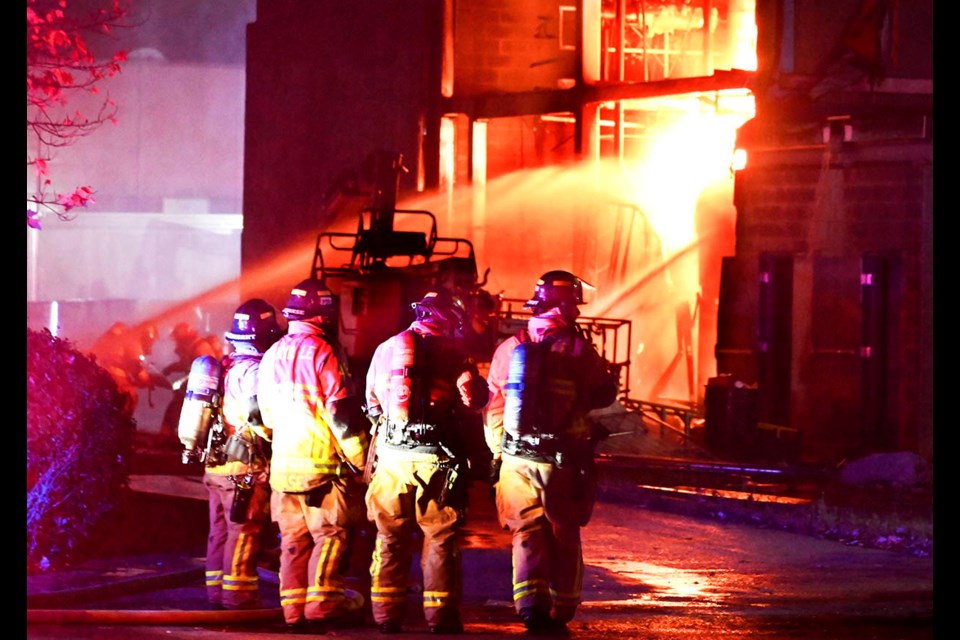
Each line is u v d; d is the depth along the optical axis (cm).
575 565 1678
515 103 6581
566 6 6919
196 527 2336
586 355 1686
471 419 2842
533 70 6912
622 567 2448
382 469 1619
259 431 1728
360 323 4069
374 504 1616
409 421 1603
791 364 4675
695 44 7175
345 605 1664
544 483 1647
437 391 1614
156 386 5497
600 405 1681
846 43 4656
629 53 7106
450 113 6769
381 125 7000
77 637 1405
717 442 4803
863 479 3844
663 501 3406
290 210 7450
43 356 2019
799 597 2089
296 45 7425
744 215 4781
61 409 1981
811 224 4631
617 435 4916
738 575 2359
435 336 1633
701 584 2247
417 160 6800
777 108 4741
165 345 9062
